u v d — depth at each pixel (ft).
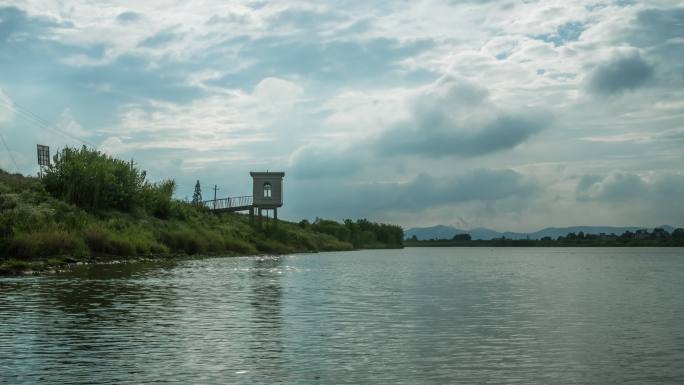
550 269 205.46
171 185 308.60
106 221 222.48
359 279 138.51
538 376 43.14
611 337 58.49
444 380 41.96
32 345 52.54
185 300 86.28
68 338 55.83
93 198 231.71
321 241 459.73
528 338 57.57
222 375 42.96
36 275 125.80
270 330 61.21
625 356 49.67
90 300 83.97
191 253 254.06
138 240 209.56
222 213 351.46
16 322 64.39
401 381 41.63
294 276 144.46
